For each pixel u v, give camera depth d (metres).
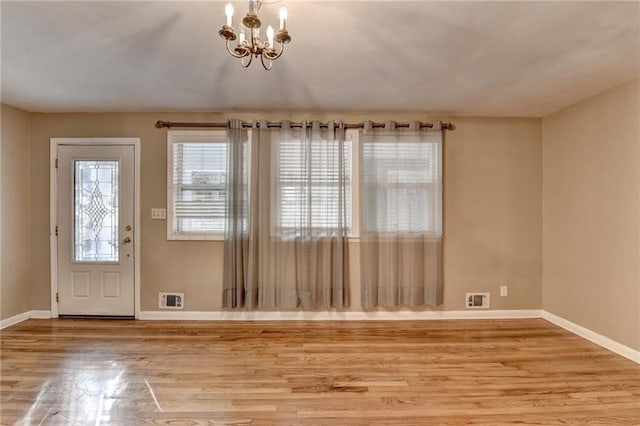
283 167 3.49
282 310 3.55
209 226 3.59
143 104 3.29
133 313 3.57
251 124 3.47
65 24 1.89
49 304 3.58
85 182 3.57
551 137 3.52
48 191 3.57
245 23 1.47
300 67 2.45
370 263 3.50
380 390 2.20
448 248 3.62
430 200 3.54
